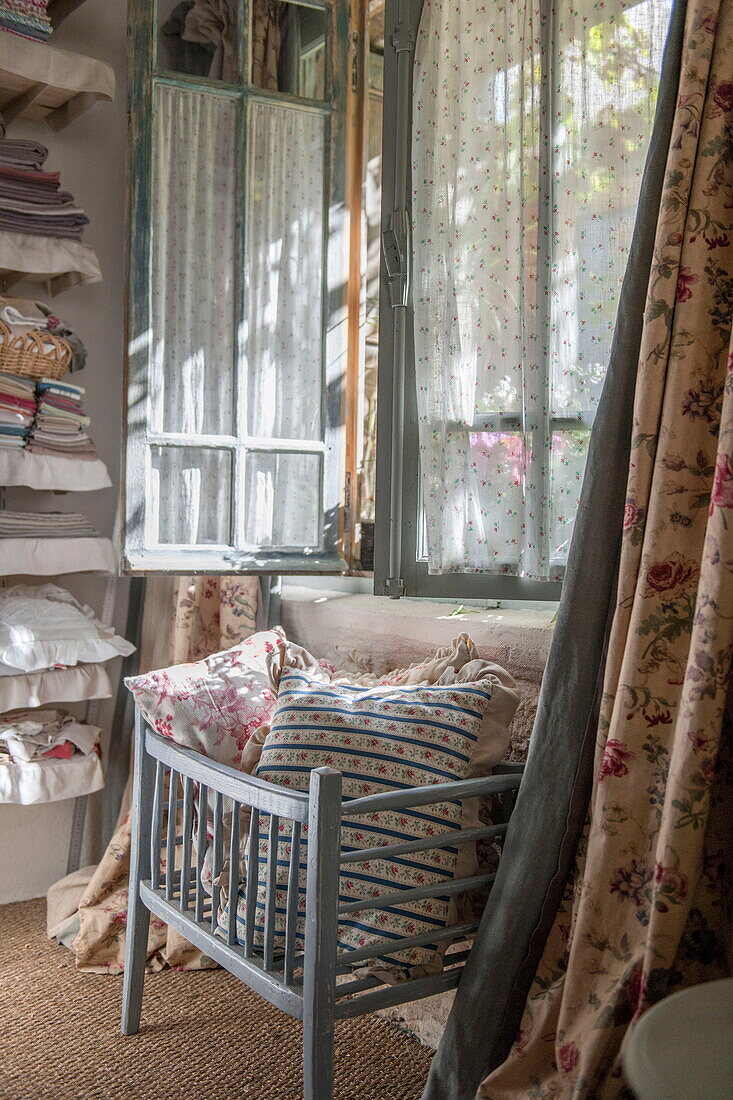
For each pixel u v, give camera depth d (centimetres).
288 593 333
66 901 286
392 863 183
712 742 150
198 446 285
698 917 161
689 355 164
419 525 252
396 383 252
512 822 184
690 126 164
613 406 178
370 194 364
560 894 176
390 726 192
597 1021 156
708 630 150
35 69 268
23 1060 213
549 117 222
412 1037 224
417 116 250
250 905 179
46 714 290
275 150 295
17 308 275
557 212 220
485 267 236
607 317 212
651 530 164
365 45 316
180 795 249
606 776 165
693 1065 79
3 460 267
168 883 210
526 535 226
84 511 322
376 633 279
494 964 178
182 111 284
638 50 207
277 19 294
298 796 167
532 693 225
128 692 319
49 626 271
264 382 294
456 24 243
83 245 283
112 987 249
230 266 290
